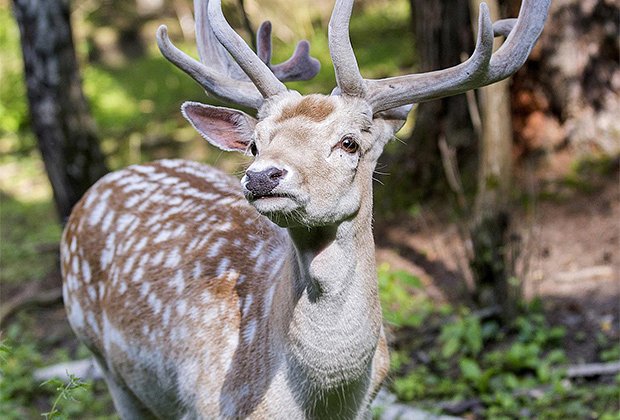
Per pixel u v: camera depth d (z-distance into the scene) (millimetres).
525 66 8297
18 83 13781
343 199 3555
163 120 13156
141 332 4633
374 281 3779
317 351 3723
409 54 12797
